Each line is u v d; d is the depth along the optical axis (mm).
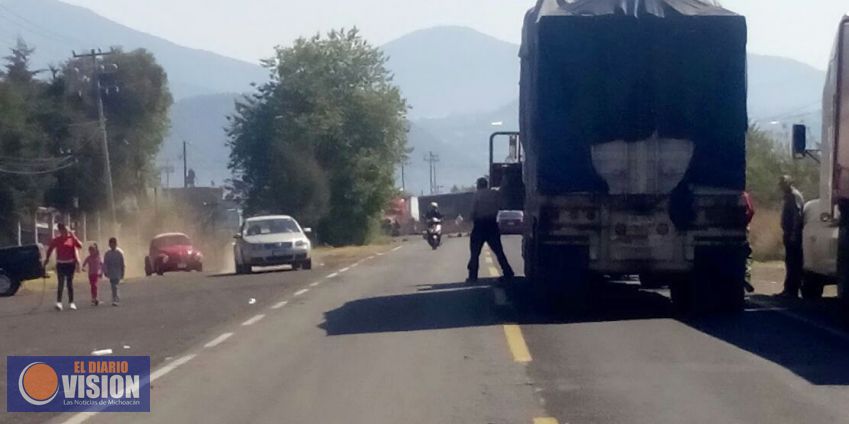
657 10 17141
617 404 10461
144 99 78125
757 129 40750
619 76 17141
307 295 23734
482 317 17750
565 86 17203
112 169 74312
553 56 17203
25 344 17250
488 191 24953
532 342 14641
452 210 96312
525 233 20891
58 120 65125
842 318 17016
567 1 17625
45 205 65312
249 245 36969
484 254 41500
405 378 12211
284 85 76938
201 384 12352
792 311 18125
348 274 31109
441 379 12062
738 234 17109
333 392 11531
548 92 17234
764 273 27906
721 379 11695
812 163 38219
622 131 17141
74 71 67250
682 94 17094
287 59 77062
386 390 11531
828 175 18016
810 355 13266
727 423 9602
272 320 18750
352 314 19078
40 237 64312
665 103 17094
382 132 78438
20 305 28000
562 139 17219
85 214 67500
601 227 17172
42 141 58625
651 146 17141
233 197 78938
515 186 24547
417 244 63188
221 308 22047
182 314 21297
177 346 15922
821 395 10766
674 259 17172
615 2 17266
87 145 66312
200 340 16484
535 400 10750
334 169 76875
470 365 12930
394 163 79500
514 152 25875
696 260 17188
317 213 75438
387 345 14852
